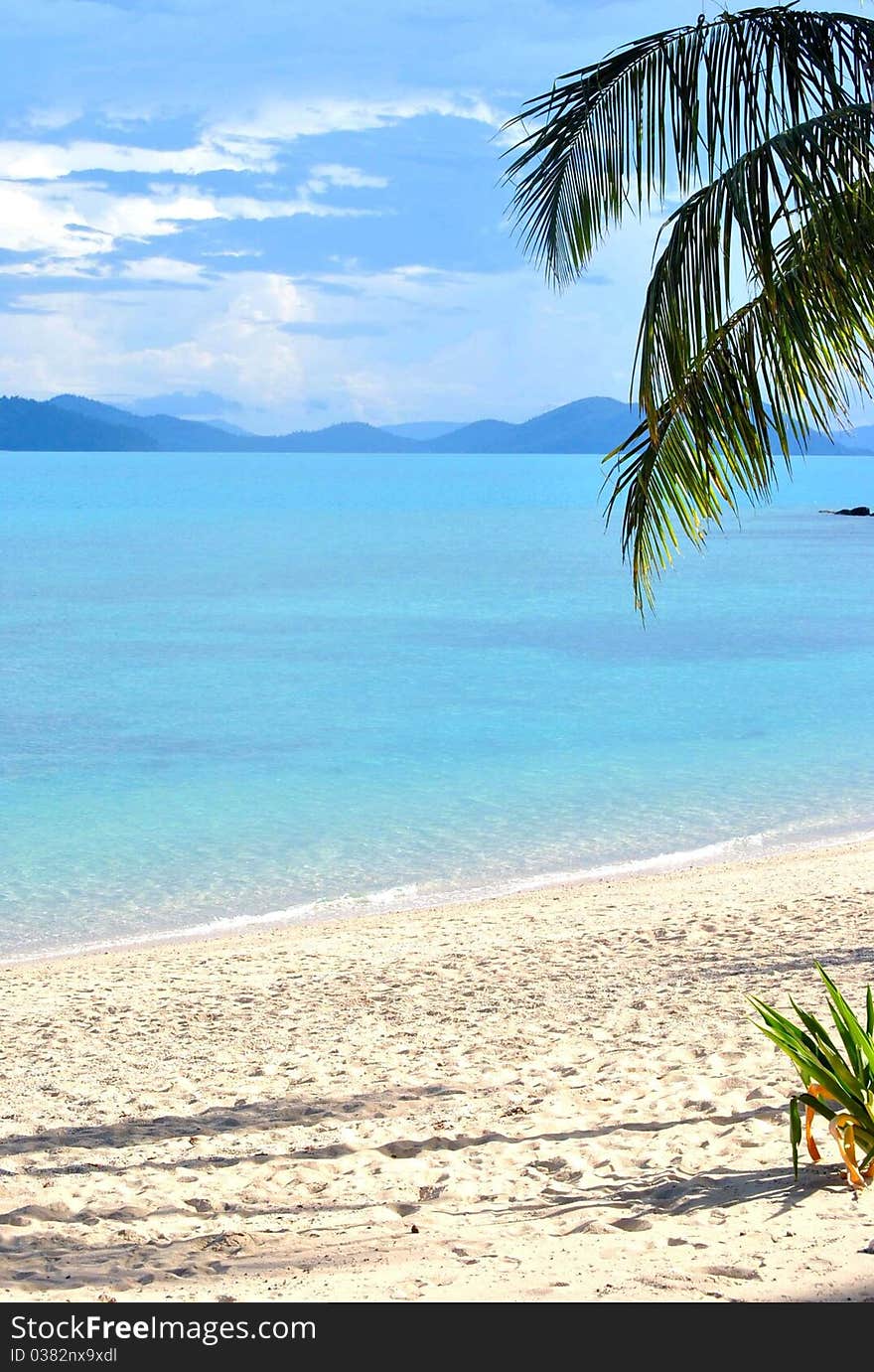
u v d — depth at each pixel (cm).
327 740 2631
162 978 1157
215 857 1745
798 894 1341
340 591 6053
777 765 2317
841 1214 464
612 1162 580
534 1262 444
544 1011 952
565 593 6044
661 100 655
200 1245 509
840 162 594
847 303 605
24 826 1933
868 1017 529
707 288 599
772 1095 667
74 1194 600
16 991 1132
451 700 3138
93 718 2916
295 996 1051
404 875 1641
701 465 635
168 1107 760
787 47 632
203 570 7112
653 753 2444
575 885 1553
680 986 995
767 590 6303
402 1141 653
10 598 5650
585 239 686
